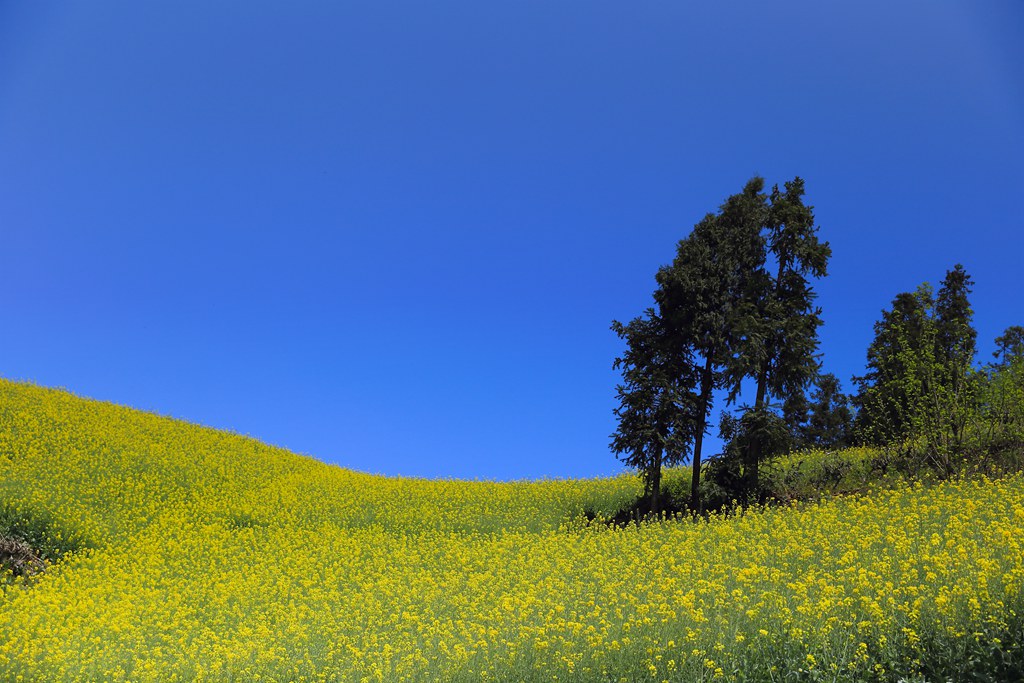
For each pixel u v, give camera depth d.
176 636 15.11
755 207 29.64
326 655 13.12
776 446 25.84
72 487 25.50
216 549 22.91
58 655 13.16
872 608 9.27
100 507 24.95
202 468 32.31
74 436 31.53
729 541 17.17
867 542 14.13
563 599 14.35
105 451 30.59
